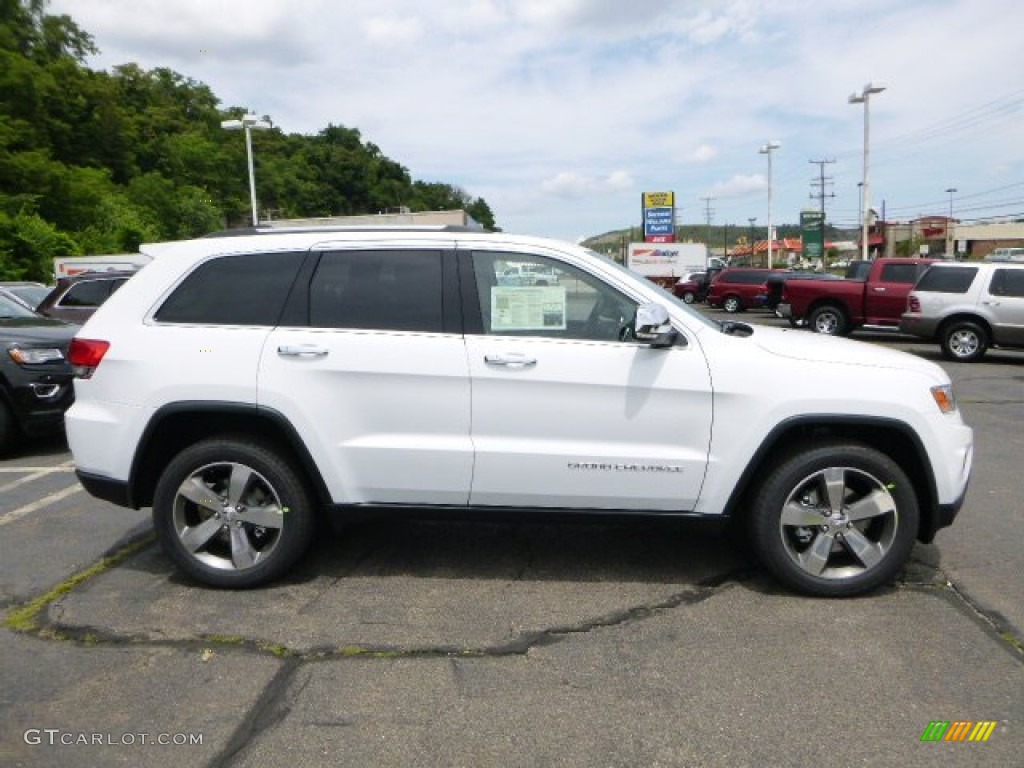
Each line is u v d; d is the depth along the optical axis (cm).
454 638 362
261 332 402
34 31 5159
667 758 275
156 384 399
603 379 388
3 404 716
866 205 3322
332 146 11081
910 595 406
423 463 396
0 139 3869
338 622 378
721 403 388
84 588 420
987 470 659
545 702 310
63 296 1226
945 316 1437
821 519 397
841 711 302
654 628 372
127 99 6962
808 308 1823
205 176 6806
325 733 290
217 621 379
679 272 4944
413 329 399
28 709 305
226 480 416
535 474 393
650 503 398
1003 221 7988
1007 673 329
